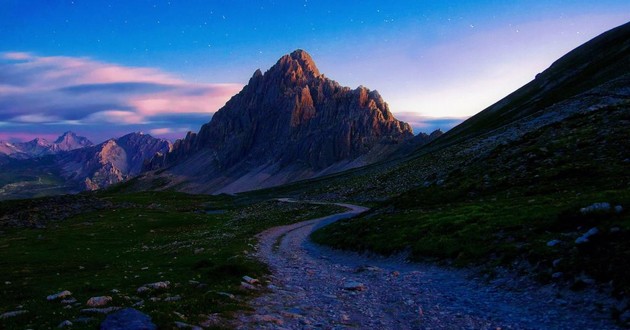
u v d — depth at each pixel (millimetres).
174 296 22891
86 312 19219
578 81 136875
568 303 18094
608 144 47312
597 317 16266
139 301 22109
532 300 19516
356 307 21891
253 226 84250
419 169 111438
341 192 131750
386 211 57281
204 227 98062
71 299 23641
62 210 132875
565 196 35875
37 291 30219
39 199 144750
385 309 21297
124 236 86125
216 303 20891
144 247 65562
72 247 70812
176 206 178250
